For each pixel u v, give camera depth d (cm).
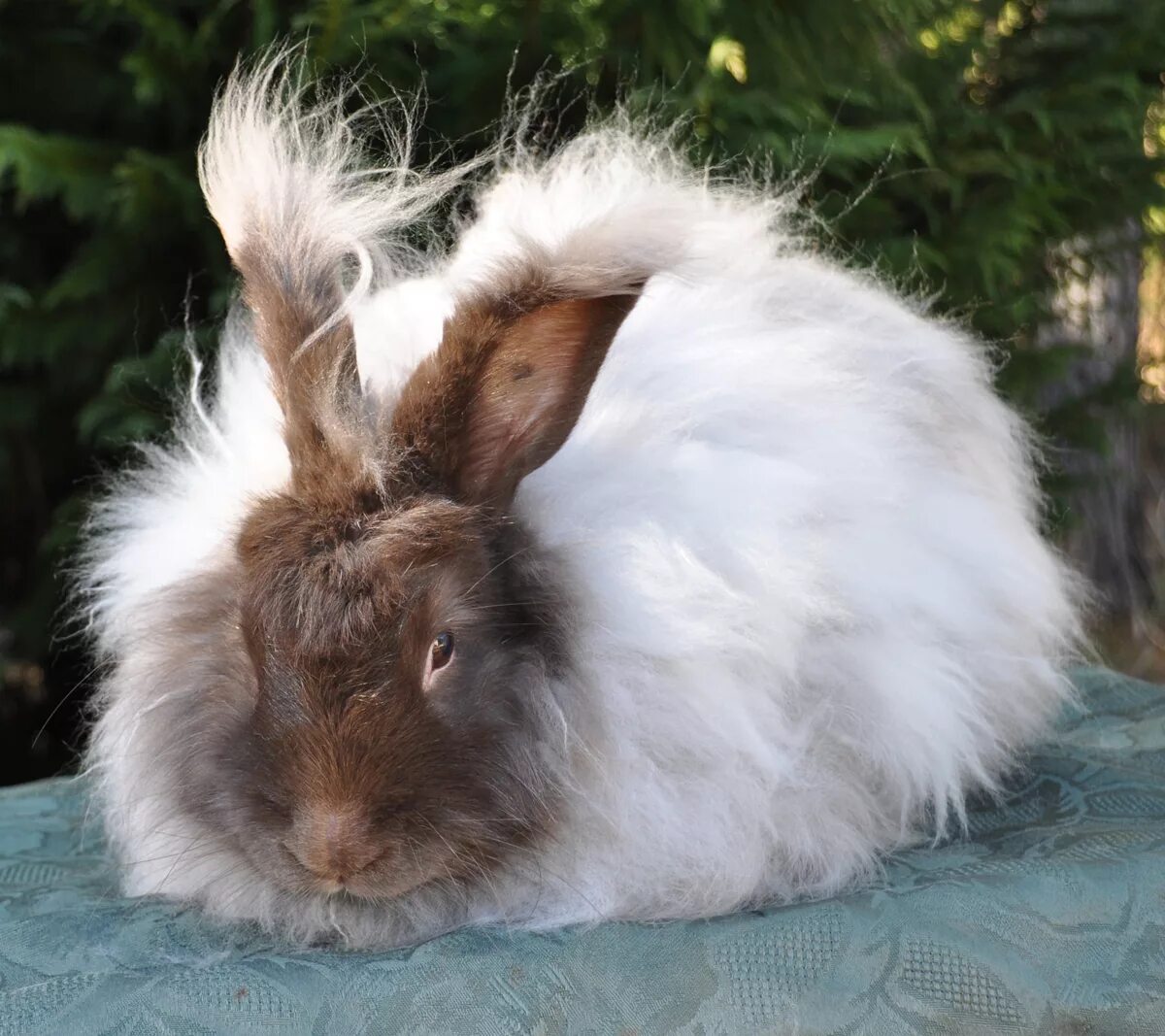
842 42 130
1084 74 140
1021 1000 76
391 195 85
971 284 133
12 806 100
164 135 132
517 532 81
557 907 81
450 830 77
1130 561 196
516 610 80
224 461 89
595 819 81
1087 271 149
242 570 81
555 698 80
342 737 75
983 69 145
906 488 88
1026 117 138
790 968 77
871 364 92
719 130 121
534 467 81
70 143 121
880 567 85
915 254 118
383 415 82
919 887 80
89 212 123
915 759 85
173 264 130
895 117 131
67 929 83
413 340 88
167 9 124
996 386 132
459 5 127
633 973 76
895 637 85
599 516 83
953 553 89
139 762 84
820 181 129
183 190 121
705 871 81
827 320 93
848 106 131
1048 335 161
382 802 75
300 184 82
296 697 76
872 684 84
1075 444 155
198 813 81
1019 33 145
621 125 111
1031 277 147
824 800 83
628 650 81
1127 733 101
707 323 89
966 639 89
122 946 81
